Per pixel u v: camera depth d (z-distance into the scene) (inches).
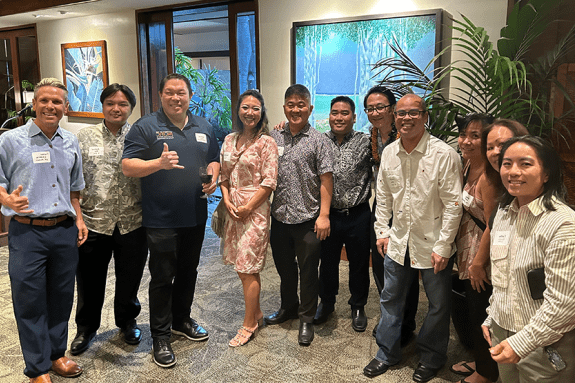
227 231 115.7
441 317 97.6
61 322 100.2
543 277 61.6
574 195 133.1
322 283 127.9
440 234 93.7
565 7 128.7
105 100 107.1
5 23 276.2
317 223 112.6
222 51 401.4
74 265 99.3
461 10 149.9
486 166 80.0
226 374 102.5
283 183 114.4
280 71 187.8
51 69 273.7
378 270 117.0
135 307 119.6
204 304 140.5
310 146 112.5
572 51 128.6
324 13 174.7
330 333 122.0
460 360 107.6
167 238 105.4
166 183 104.3
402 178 98.0
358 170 120.0
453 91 154.8
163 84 104.2
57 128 97.1
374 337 119.7
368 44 165.6
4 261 179.8
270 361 108.0
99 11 237.1
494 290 70.3
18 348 114.5
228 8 205.5
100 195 108.3
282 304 128.0
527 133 75.5
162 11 224.8
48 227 94.0
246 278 114.3
